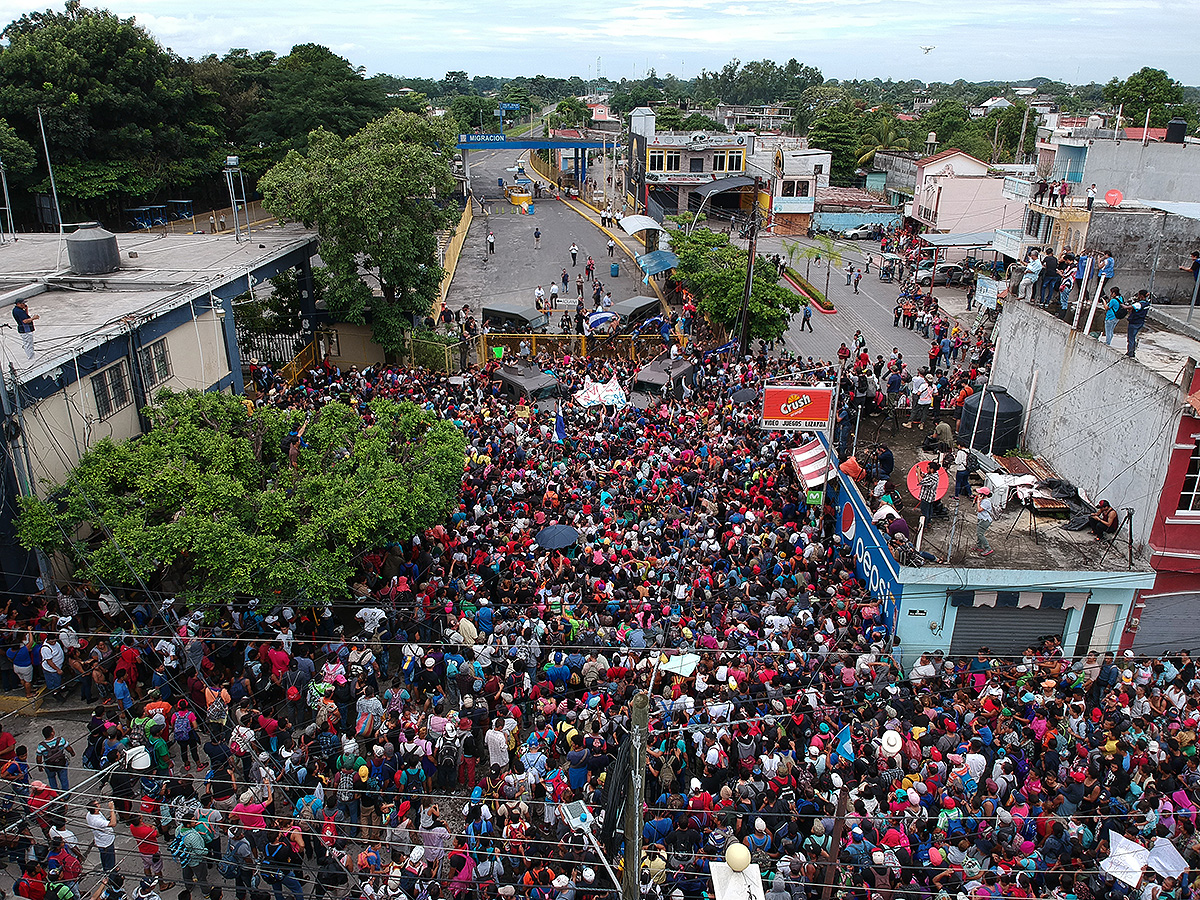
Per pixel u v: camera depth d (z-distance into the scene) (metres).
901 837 13.40
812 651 18.19
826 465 24.78
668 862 13.30
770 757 14.73
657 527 22.33
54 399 20.42
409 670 17.91
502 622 18.58
